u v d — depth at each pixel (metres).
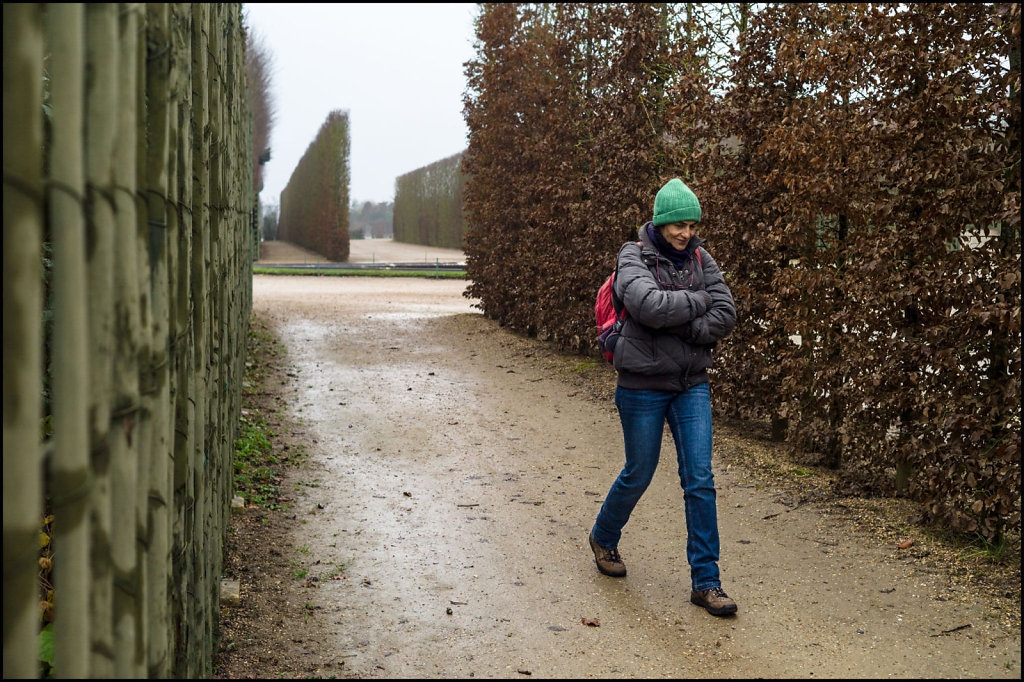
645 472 3.62
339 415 7.00
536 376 8.64
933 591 3.53
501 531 4.39
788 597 3.55
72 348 1.19
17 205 1.06
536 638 3.18
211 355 2.82
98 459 1.32
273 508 4.59
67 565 1.21
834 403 5.16
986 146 4.04
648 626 3.30
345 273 28.39
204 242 2.50
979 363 4.16
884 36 4.41
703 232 6.32
